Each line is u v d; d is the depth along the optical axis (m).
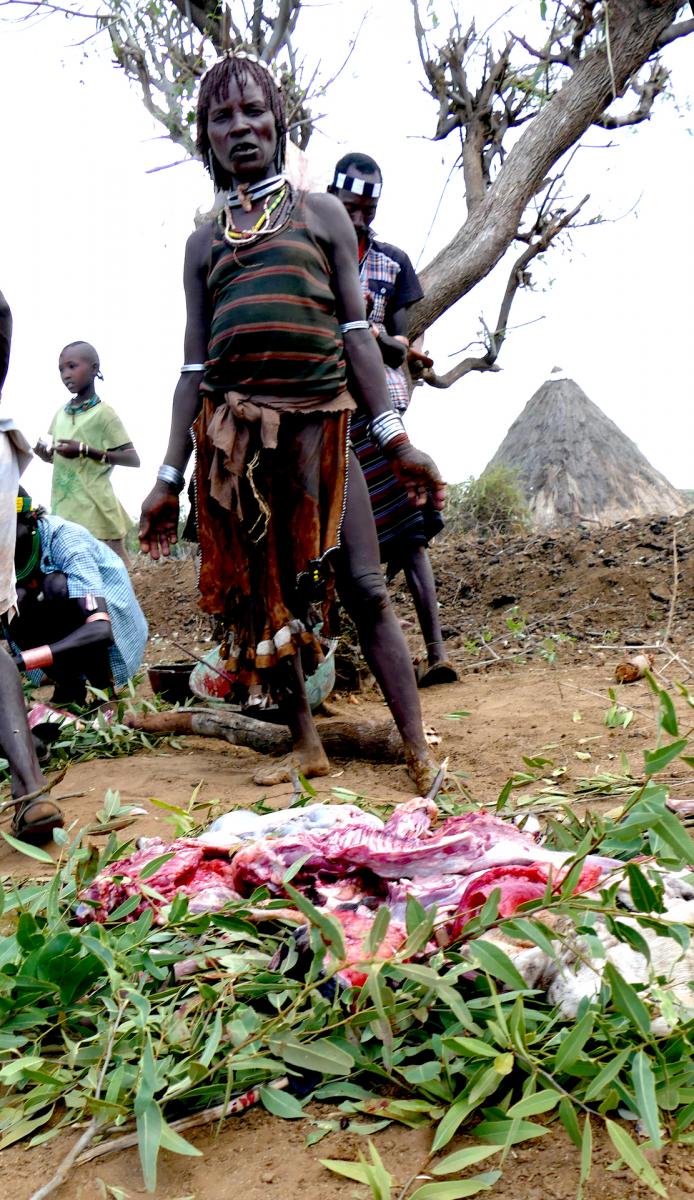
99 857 2.66
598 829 1.97
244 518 3.57
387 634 3.67
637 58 6.50
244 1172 1.70
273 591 3.60
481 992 1.99
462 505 11.57
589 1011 1.77
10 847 3.38
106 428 6.80
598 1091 1.68
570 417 13.59
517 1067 1.83
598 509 12.93
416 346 6.76
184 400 3.79
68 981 2.07
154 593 9.52
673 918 2.07
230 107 3.52
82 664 4.73
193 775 4.07
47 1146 1.83
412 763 3.61
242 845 2.60
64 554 4.71
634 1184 1.60
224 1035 1.96
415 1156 1.70
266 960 2.13
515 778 3.42
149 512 3.82
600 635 6.51
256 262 3.51
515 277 7.46
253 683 3.76
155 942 2.21
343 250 3.59
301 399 3.51
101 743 4.52
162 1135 1.70
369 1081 1.90
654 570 7.19
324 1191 1.64
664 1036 1.79
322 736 4.10
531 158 6.65
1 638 4.89
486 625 7.29
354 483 3.66
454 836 2.33
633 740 4.02
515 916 1.88
